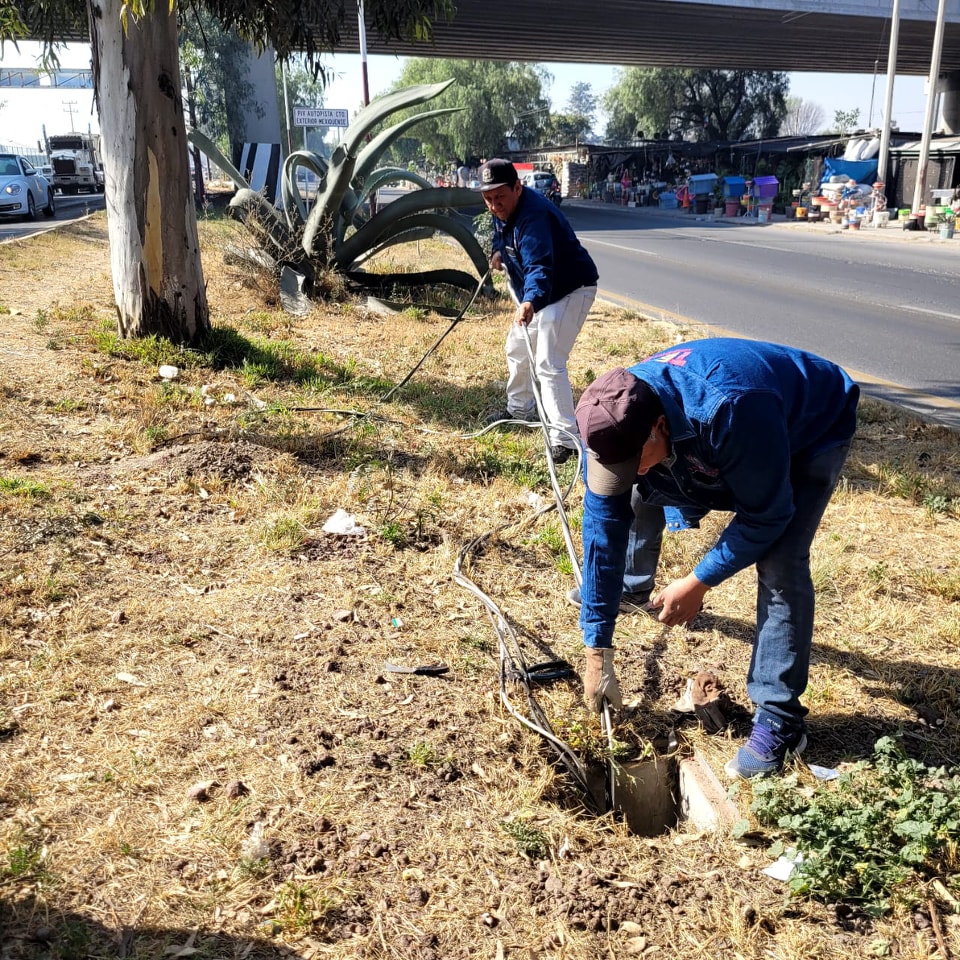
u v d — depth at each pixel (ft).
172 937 7.06
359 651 11.24
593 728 10.16
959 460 19.30
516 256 18.67
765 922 7.70
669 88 192.85
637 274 52.85
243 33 26.02
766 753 9.37
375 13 26.94
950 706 10.68
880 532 15.58
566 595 13.08
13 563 12.35
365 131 32.30
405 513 15.05
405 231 35.99
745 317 37.37
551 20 112.57
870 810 8.25
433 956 7.18
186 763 9.00
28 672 10.18
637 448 7.56
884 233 87.20
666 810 10.02
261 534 13.99
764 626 9.18
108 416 18.38
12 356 21.40
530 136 243.19
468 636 11.78
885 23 120.88
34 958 6.69
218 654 10.93
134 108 21.38
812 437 8.54
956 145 100.89
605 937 7.53
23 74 119.75
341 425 19.26
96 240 50.70
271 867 7.83
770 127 198.70
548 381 18.48
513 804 8.92
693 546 14.78
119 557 12.99
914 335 33.99
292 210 35.68
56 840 7.86
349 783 8.91
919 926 7.57
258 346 24.44
